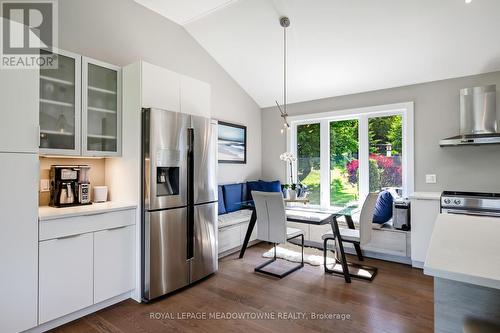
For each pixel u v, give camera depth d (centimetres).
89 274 234
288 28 360
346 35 350
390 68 382
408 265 356
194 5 344
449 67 357
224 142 461
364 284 298
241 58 435
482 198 304
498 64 336
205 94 336
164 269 268
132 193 271
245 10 349
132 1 333
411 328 216
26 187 200
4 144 191
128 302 261
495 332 103
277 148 527
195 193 297
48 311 210
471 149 355
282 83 468
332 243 421
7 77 193
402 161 410
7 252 191
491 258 106
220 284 300
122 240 257
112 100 280
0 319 188
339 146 468
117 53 317
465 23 302
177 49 387
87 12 292
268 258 383
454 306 119
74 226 224
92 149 265
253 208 374
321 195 482
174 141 277
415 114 393
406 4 297
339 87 441
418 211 339
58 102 242
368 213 317
